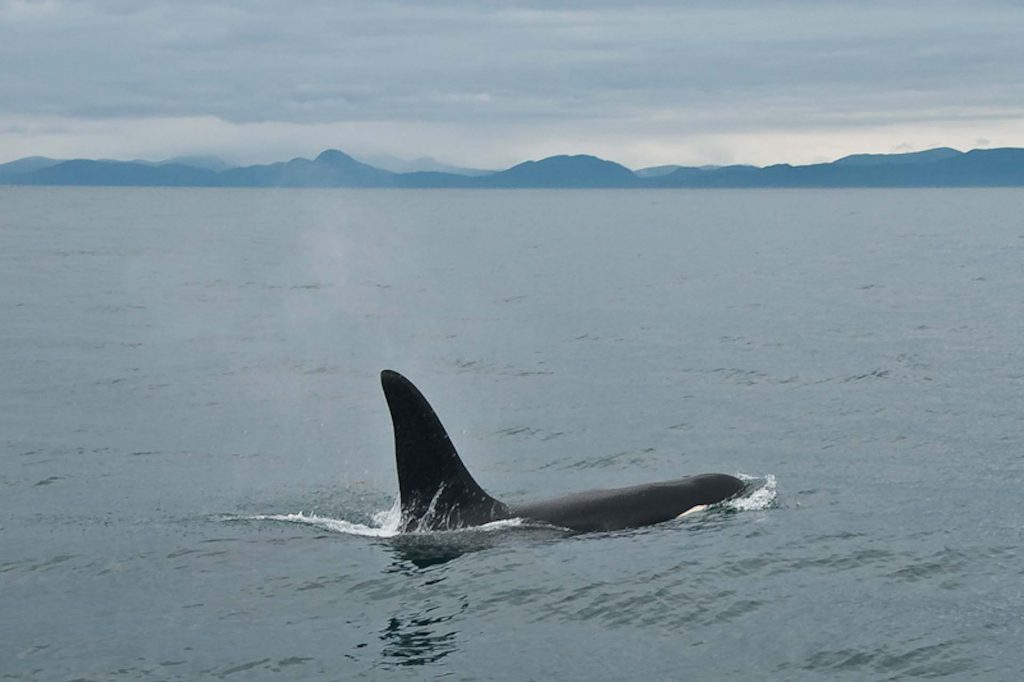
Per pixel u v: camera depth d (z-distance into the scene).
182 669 23.00
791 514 33.16
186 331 80.69
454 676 22.58
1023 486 36.66
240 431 48.19
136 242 190.38
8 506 35.69
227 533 32.12
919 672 22.39
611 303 99.25
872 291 107.19
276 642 24.30
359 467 41.84
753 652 23.55
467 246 194.50
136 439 46.19
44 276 122.50
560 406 53.00
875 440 44.25
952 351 67.81
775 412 50.34
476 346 73.75
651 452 43.47
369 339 77.50
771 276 126.50
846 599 26.23
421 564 28.98
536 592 26.92
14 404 52.88
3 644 24.34
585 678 22.44
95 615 26.00
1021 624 24.53
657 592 26.78
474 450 44.94
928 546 29.86
